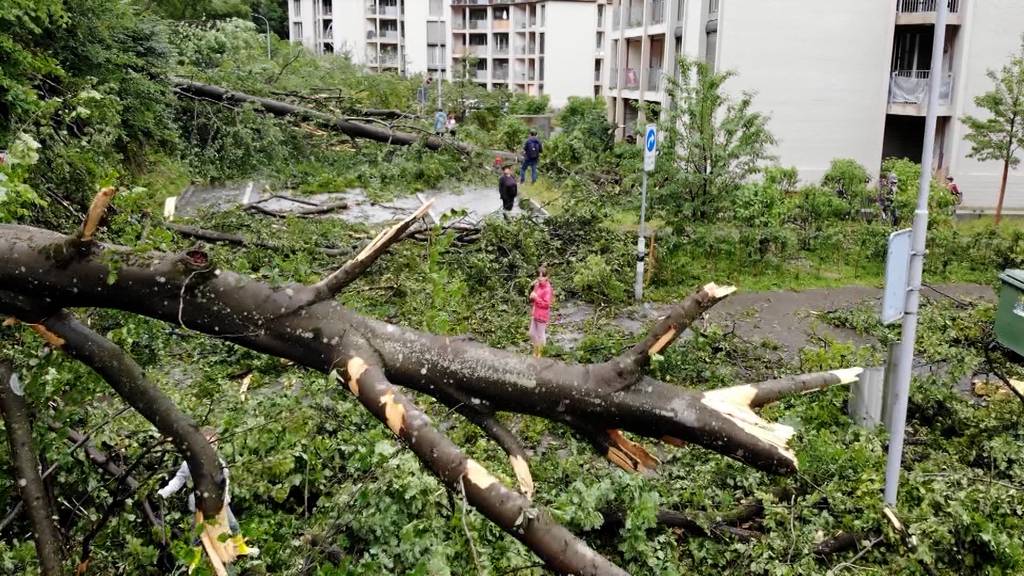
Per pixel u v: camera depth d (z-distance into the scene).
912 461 7.46
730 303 13.77
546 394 2.65
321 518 5.09
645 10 28.86
